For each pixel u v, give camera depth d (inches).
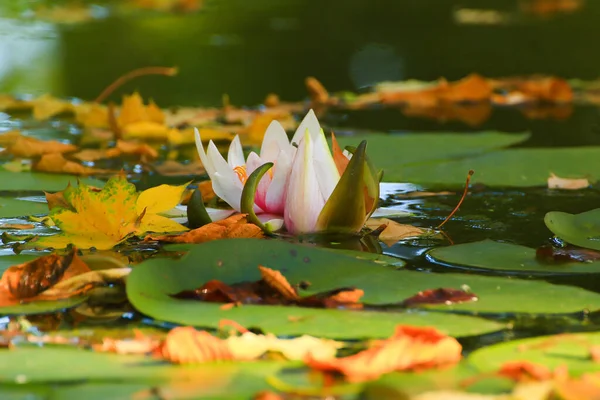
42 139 91.9
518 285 72.7
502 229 78.0
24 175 84.3
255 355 69.2
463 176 84.4
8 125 99.7
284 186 77.5
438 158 87.1
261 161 78.1
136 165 86.4
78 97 117.8
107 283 72.9
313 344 69.6
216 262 73.0
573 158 86.7
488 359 69.1
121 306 72.1
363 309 71.5
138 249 76.1
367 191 77.0
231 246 73.4
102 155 88.2
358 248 76.1
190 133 92.0
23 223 78.5
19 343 70.1
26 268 72.7
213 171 78.0
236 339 69.5
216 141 91.9
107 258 74.0
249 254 73.4
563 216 76.9
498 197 81.7
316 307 71.6
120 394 67.6
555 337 69.9
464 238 77.1
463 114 110.0
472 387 68.1
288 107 111.1
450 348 69.0
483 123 101.6
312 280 72.9
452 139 90.7
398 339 69.0
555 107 115.4
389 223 78.0
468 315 71.2
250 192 76.7
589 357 69.1
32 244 75.9
